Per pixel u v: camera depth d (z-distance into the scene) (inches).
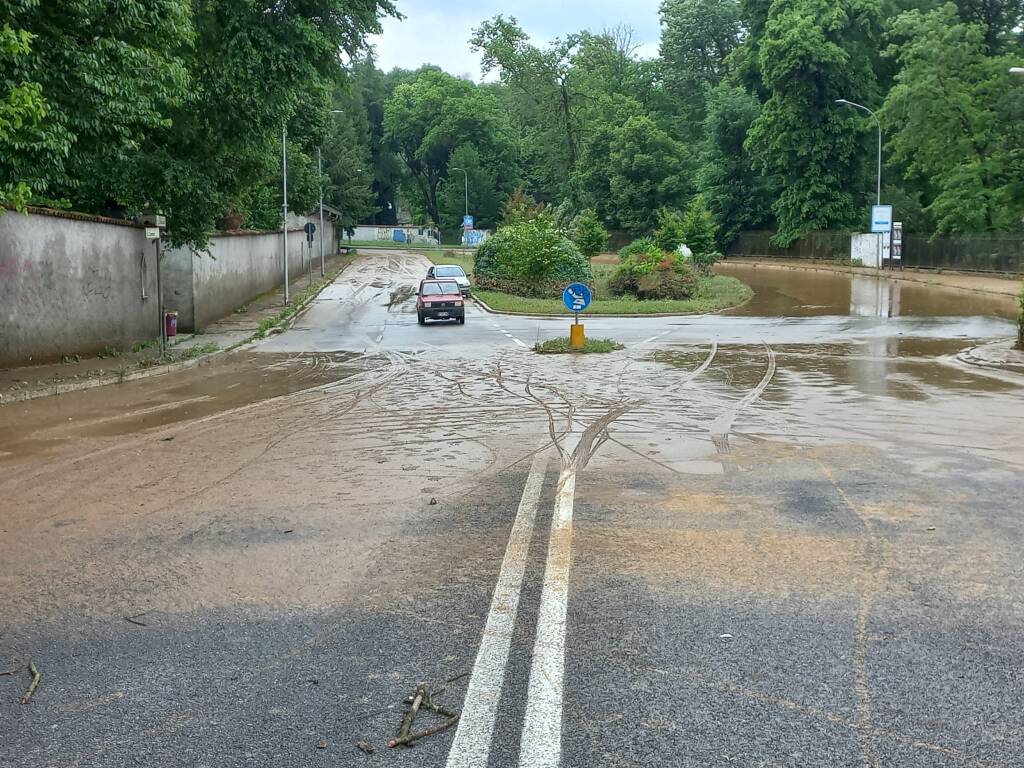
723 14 3533.5
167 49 733.3
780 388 573.9
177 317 1063.6
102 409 532.1
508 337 978.7
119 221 840.3
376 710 156.8
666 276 1530.5
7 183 603.8
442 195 4389.8
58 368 707.4
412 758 140.9
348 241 4124.0
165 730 151.3
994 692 160.6
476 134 4217.5
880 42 2593.5
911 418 458.3
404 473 346.9
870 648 179.2
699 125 3609.7
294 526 274.1
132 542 259.9
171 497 314.3
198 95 845.8
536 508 290.7
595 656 176.9
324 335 1043.3
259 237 1621.6
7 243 680.4
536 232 1606.8
